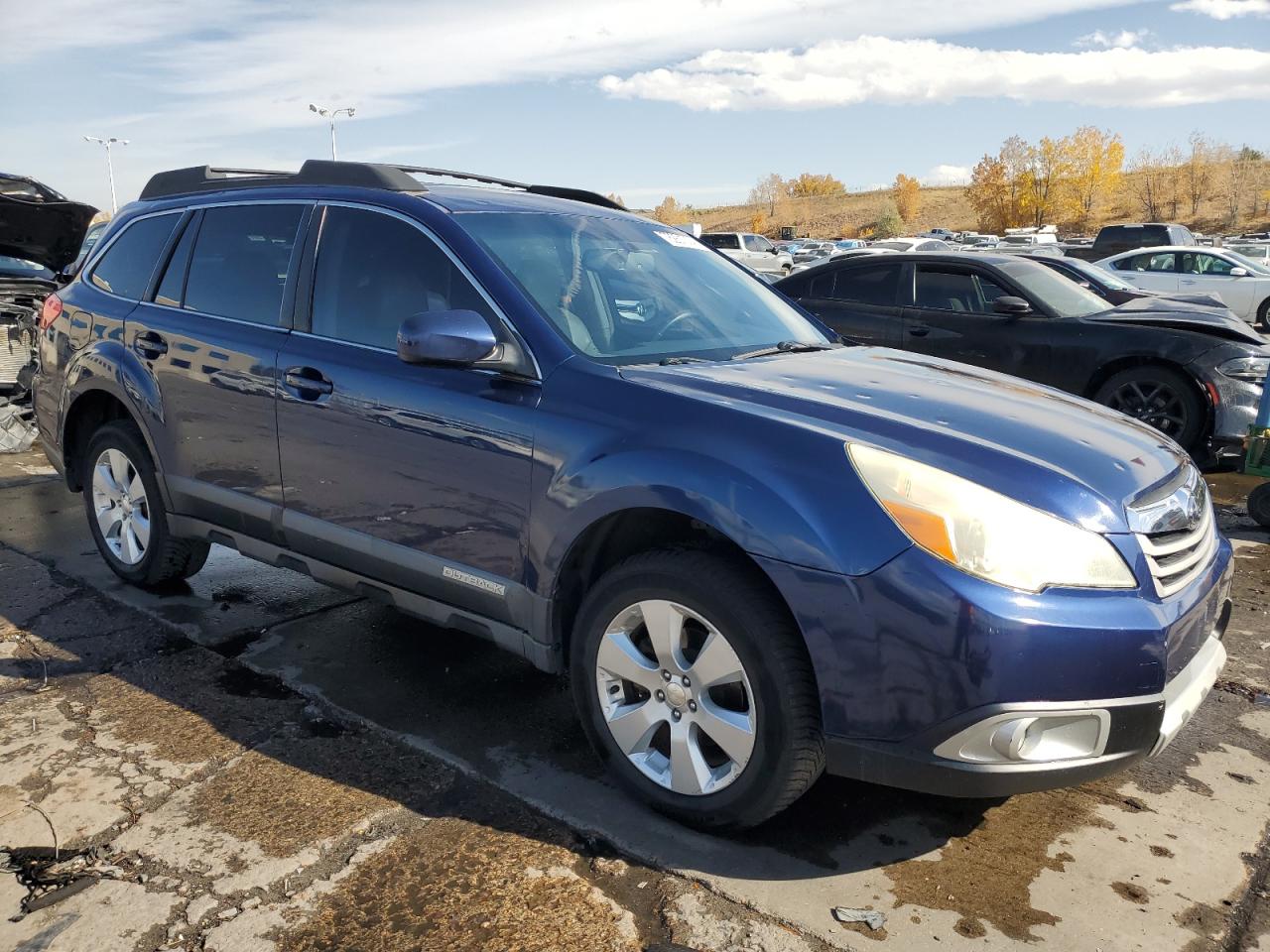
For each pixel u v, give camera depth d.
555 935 2.34
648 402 2.78
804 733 2.51
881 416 2.68
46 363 4.71
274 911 2.40
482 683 3.66
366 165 3.68
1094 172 71.94
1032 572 2.33
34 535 5.34
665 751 2.87
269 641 4.00
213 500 3.91
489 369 3.03
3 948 2.25
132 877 2.51
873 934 2.37
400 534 3.28
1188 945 2.37
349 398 3.35
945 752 2.36
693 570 2.60
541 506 2.88
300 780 2.97
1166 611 2.45
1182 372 7.39
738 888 2.53
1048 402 3.15
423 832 2.73
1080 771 2.38
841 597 2.38
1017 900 2.52
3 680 3.59
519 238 3.43
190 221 4.20
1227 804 3.00
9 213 7.95
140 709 3.40
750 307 3.90
